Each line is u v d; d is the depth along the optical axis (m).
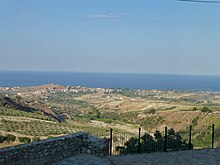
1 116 75.06
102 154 14.25
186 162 13.29
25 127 66.56
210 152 15.05
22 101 117.56
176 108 105.62
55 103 186.75
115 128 73.06
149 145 16.44
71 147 13.87
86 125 82.81
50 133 62.00
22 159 11.78
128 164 13.16
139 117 94.69
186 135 40.22
